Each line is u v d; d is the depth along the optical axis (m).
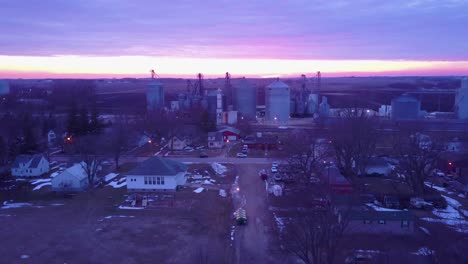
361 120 67.31
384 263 30.58
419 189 49.09
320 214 33.91
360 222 37.16
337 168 58.38
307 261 28.36
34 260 32.62
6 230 39.03
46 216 43.16
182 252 34.03
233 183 55.47
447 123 105.19
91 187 53.12
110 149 65.81
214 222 40.97
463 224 39.94
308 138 70.31
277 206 45.25
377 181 57.19
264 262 32.06
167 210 44.53
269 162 68.56
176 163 55.69
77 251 34.31
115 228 39.47
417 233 37.38
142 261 32.38
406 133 71.31
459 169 57.50
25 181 57.44
